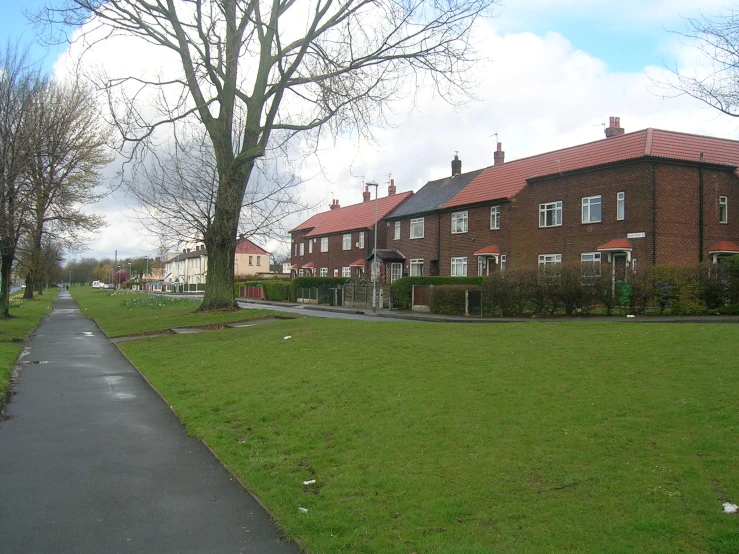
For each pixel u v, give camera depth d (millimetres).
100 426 9039
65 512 5758
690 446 6078
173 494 6223
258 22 19469
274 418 8695
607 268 21297
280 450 7328
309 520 5262
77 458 7457
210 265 26578
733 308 19266
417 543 4730
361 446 7074
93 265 170625
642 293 20547
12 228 23828
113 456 7539
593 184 31812
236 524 5469
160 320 25594
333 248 61062
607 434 6594
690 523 4684
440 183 50969
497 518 5023
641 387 8156
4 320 27516
